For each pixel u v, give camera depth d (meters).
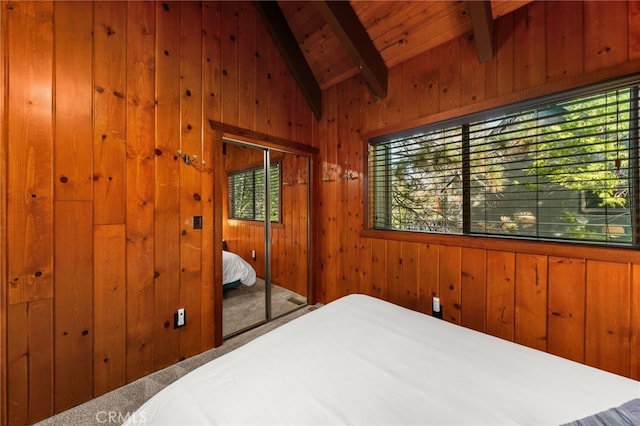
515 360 1.04
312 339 1.18
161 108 1.97
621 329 1.50
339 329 1.28
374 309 1.54
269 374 0.94
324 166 3.19
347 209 2.96
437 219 2.30
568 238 1.71
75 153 1.62
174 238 2.04
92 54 1.67
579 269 1.62
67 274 1.60
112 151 1.75
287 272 3.11
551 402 0.81
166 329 2.00
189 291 2.12
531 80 1.79
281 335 1.23
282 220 3.03
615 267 1.51
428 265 2.31
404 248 2.47
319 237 3.26
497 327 1.94
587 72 1.59
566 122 1.70
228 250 2.67
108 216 1.74
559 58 1.69
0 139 1.39
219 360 1.05
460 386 0.89
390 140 2.60
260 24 2.63
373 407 0.79
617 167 1.54
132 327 1.84
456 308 2.15
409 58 2.41
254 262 2.84
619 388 0.87
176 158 2.05
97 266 1.70
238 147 2.62
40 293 1.51
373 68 2.44
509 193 1.93
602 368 1.55
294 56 2.85
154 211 1.94
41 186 1.51
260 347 1.12
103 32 1.71
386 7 2.17
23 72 1.45
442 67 2.21
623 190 1.54
